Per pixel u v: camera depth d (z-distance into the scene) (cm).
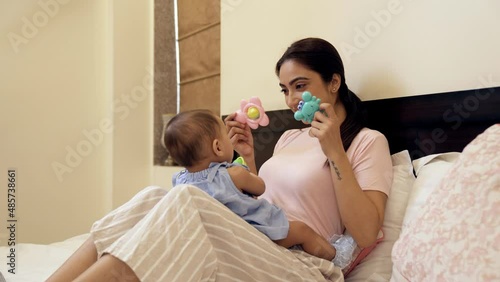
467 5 119
